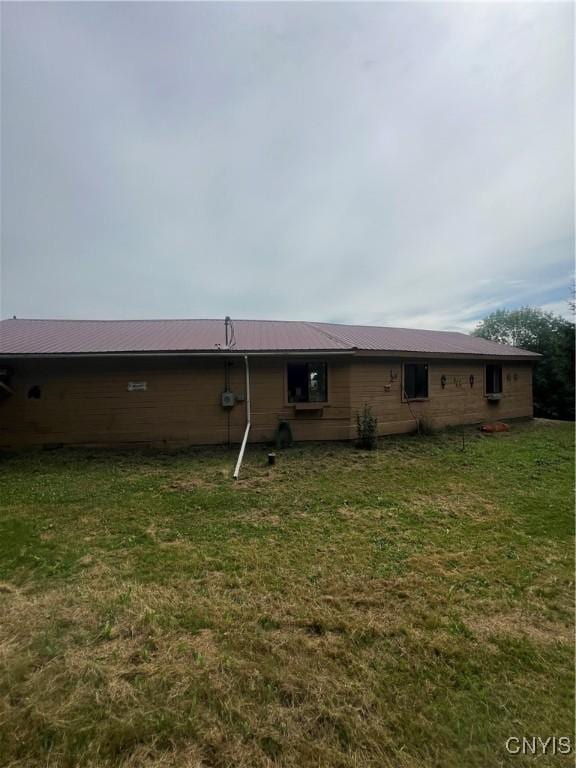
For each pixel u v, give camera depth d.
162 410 8.43
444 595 2.73
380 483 5.68
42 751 1.53
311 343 8.98
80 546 3.54
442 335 14.56
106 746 1.54
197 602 2.61
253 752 1.53
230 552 3.43
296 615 2.47
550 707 1.76
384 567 3.15
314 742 1.57
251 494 5.16
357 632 2.30
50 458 7.37
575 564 3.21
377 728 1.64
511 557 3.34
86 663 2.00
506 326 21.97
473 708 1.75
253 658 2.07
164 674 1.93
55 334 9.36
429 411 10.48
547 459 7.21
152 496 5.07
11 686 1.84
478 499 4.95
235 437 8.64
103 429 8.29
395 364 9.76
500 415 12.51
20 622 2.37
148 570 3.09
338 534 3.85
